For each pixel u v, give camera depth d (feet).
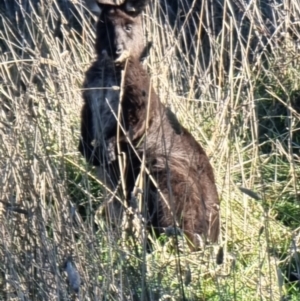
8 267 50.65
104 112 71.46
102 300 48.70
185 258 53.98
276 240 61.67
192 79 78.89
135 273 50.60
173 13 98.48
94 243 51.39
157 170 70.03
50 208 53.78
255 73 84.89
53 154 67.21
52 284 49.47
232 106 72.90
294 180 57.21
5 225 52.34
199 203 68.23
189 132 72.74
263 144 73.92
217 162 73.26
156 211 64.34
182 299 49.98
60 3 101.96
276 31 80.89
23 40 80.64
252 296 53.62
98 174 71.05
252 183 67.92
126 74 71.56
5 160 57.98
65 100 76.23
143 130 71.10
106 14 75.15
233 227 63.98
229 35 81.97
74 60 81.00
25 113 59.93
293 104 81.76
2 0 108.78
